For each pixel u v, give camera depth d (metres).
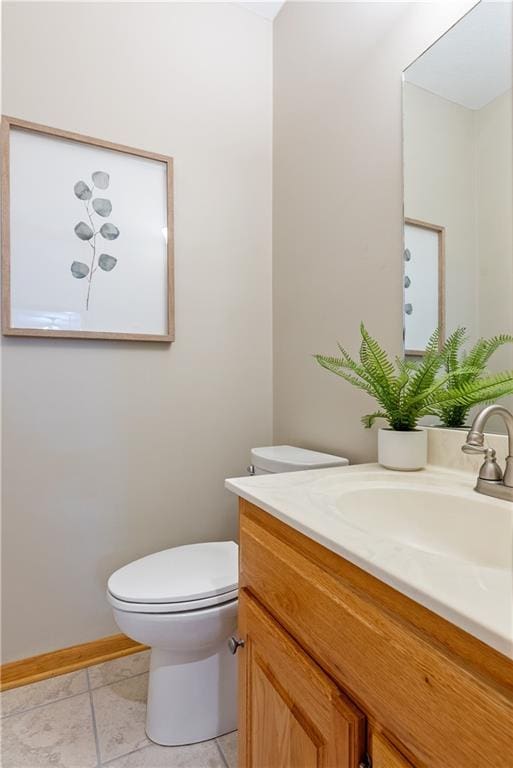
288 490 0.87
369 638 0.54
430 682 0.45
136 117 1.58
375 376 1.05
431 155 1.09
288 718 0.69
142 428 1.60
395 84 1.21
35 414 1.42
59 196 1.44
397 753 0.48
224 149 1.77
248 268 1.82
